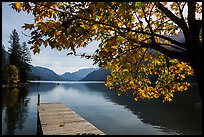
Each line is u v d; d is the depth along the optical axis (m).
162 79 5.07
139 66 4.74
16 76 81.38
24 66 100.38
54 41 2.97
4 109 26.81
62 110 16.66
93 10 3.17
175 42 3.23
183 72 4.84
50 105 20.17
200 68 2.90
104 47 3.87
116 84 5.29
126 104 37.97
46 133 8.95
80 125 10.61
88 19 2.98
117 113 28.08
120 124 21.30
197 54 2.97
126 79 5.09
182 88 4.94
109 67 4.71
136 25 4.44
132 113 28.08
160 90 5.09
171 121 22.78
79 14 3.03
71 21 3.02
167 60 4.73
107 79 5.35
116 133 17.73
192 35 3.10
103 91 80.12
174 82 4.92
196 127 19.92
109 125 20.78
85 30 3.17
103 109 31.86
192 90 72.12
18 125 18.31
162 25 4.52
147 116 25.83
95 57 3.95
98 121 22.72
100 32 3.78
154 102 40.72
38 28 2.99
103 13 3.31
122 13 3.31
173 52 3.24
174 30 4.45
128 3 3.00
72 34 3.11
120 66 4.61
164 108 32.44
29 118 21.50
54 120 12.02
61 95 57.31
